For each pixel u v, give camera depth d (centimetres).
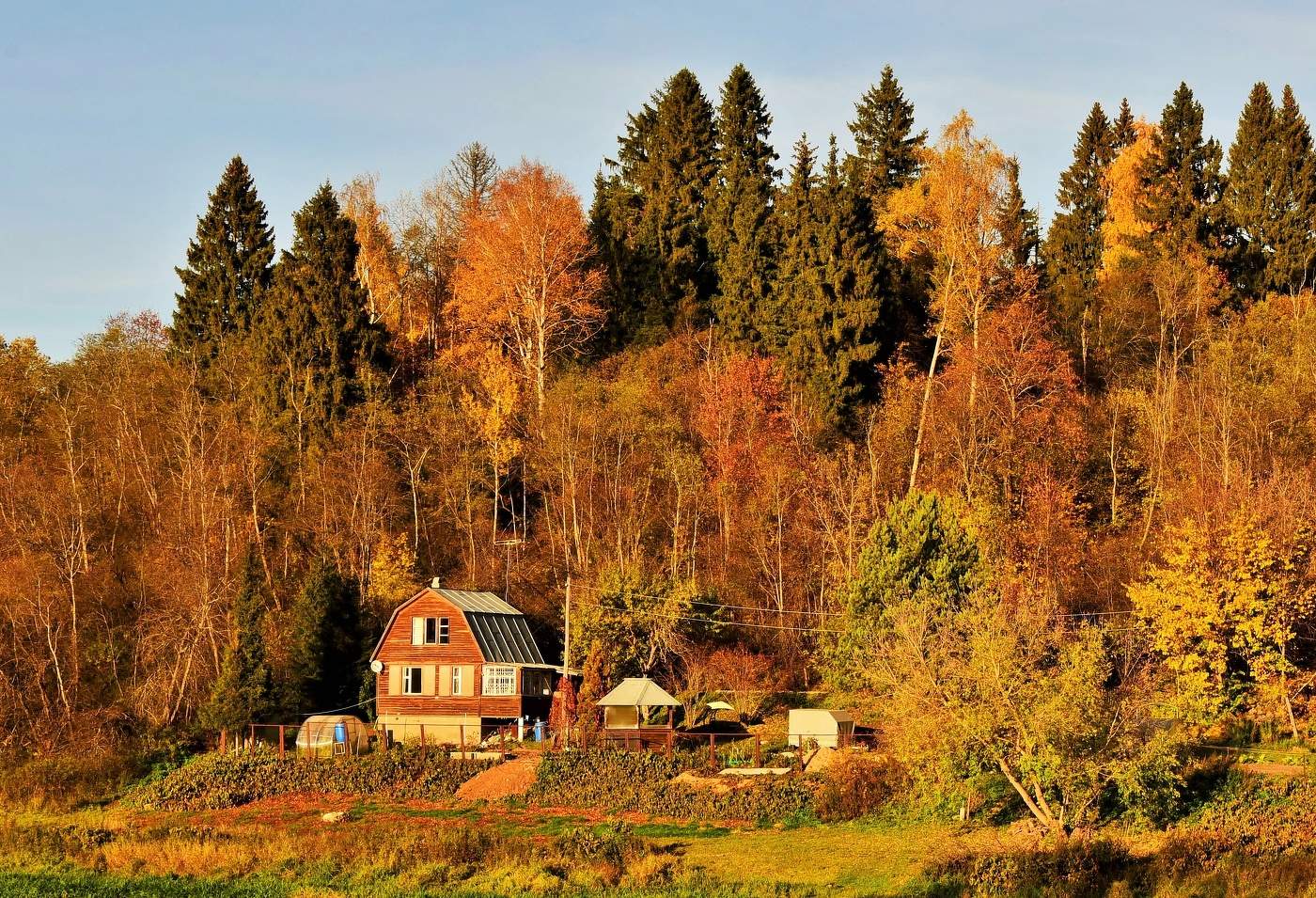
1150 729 4541
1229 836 4325
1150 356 9400
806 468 8250
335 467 8169
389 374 9362
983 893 3900
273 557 8188
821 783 5266
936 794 4606
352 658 7275
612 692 6181
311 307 9112
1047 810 4516
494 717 6844
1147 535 7362
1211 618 5678
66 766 6203
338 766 5988
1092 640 4519
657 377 9350
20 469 8025
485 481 8638
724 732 6456
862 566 6462
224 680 6800
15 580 7100
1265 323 8550
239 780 5956
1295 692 5825
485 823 5162
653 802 5322
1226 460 6881
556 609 7831
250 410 8931
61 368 9650
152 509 8212
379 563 7812
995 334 8194
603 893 3912
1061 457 8062
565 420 8525
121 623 7719
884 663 4691
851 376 8994
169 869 4328
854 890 3994
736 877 4178
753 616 7594
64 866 4356
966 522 6662
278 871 4281
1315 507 6281
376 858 4412
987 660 4406
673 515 8456
